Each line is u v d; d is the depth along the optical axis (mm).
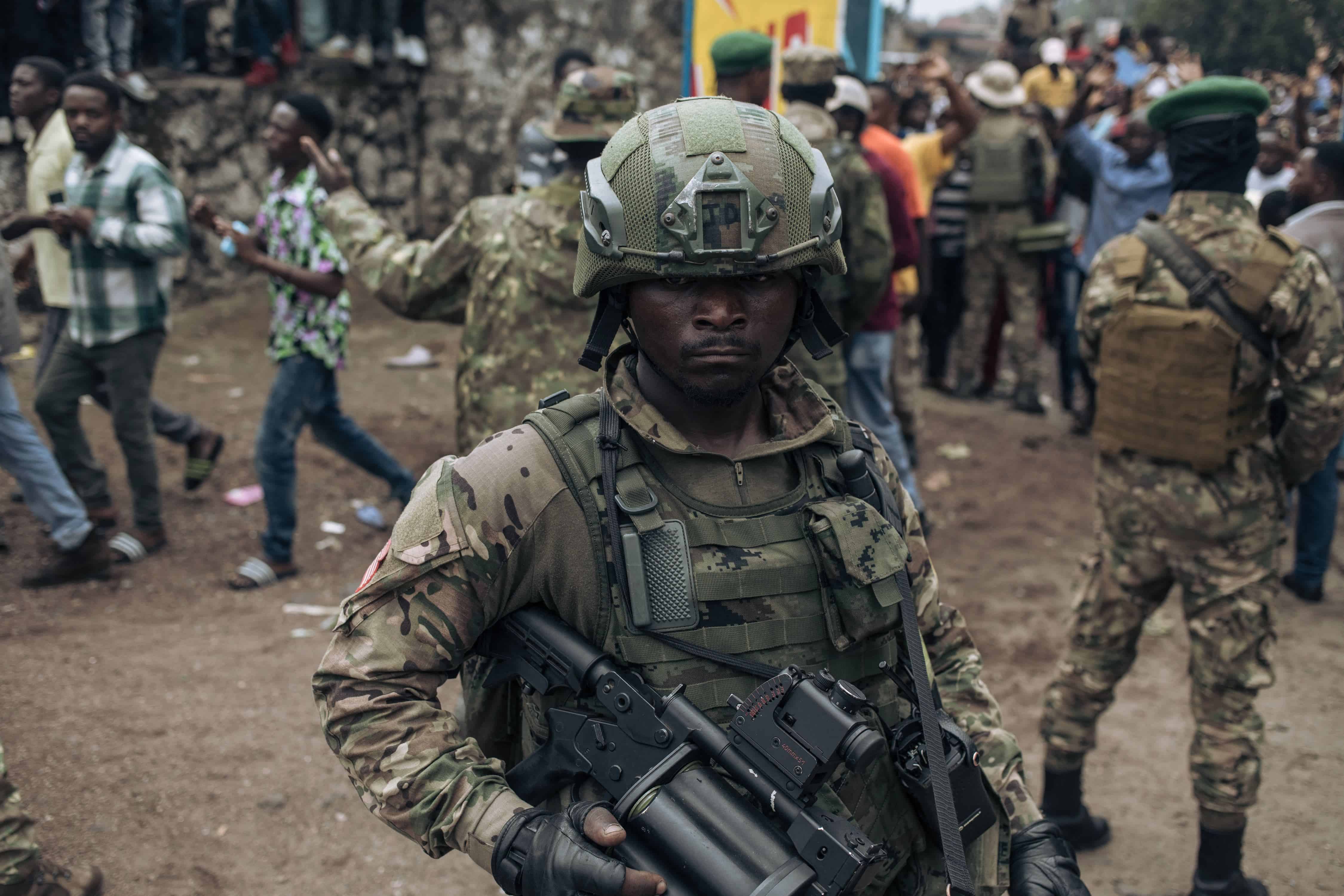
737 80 3504
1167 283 2449
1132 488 2564
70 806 2727
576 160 2670
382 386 6516
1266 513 2459
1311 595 4457
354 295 8008
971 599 4312
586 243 1125
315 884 2557
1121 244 2574
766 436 1249
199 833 2688
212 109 7242
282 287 3957
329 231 3033
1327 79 5688
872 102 5773
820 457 1241
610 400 1167
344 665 1122
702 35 5211
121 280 3998
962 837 1174
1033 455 6133
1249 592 2465
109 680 3359
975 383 7324
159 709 3213
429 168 8500
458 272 2809
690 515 1157
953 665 1389
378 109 8109
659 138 1102
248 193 7523
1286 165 5844
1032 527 5113
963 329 7047
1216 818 2539
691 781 1064
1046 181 6562
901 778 1212
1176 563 2533
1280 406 3014
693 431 1197
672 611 1125
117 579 4074
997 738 1337
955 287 7191
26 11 6125
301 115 3859
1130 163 5898
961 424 6621
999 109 6551
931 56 6113
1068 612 4219
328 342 3998
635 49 9148
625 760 1101
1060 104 9336
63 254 4121
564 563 1127
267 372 6535
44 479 3861
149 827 2686
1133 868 2805
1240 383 2395
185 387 6125
